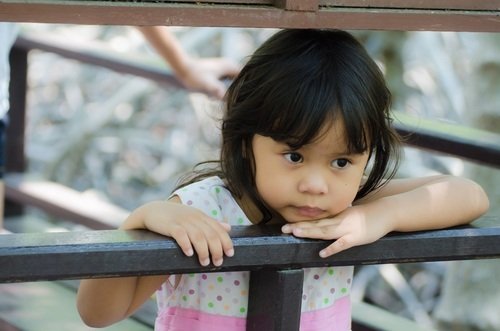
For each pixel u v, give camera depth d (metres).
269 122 1.83
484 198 2.05
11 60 4.43
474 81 4.12
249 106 1.87
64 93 7.36
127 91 6.71
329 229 1.81
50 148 7.17
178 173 6.67
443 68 5.79
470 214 2.01
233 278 1.95
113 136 6.90
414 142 2.95
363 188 2.09
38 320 3.27
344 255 1.84
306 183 1.84
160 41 3.54
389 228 1.88
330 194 1.86
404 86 5.89
